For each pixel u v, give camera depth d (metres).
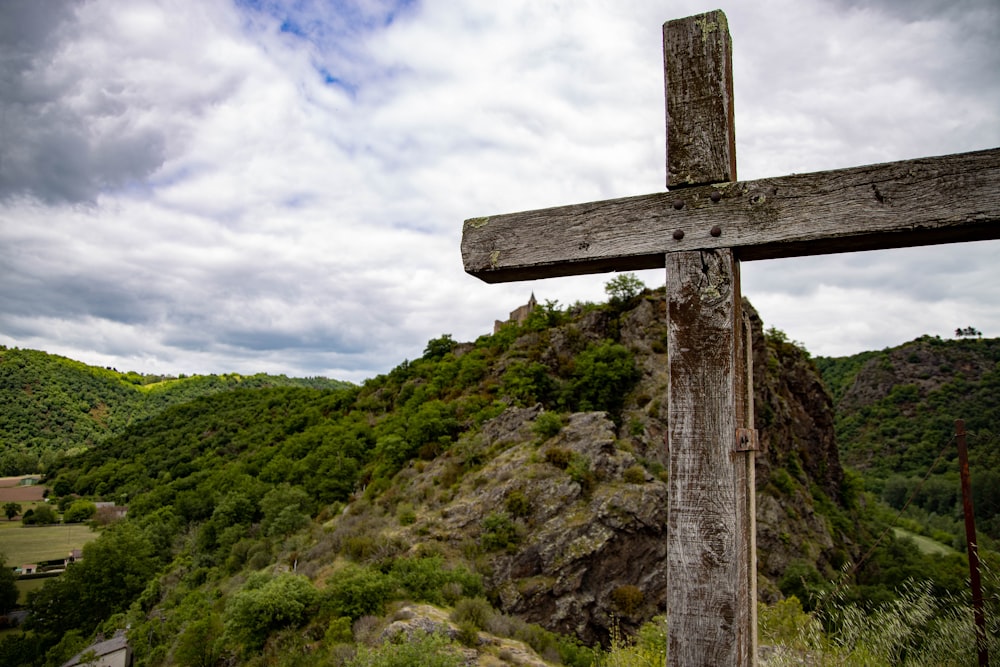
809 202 2.57
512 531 27.52
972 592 4.43
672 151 2.89
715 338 2.64
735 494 2.52
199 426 102.56
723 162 2.78
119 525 60.16
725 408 2.58
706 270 2.71
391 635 18.09
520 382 51.12
